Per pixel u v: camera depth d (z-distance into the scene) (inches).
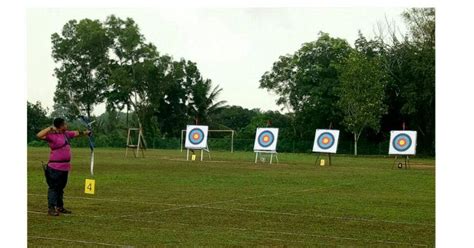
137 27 1987.0
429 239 381.7
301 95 1868.8
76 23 1984.5
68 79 2003.0
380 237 386.0
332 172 903.1
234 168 949.8
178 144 1947.6
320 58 1849.2
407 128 1718.8
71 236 380.5
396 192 627.8
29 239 372.2
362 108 1578.5
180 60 2075.5
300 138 1907.0
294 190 633.6
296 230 404.2
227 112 2223.2
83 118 751.7
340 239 378.3
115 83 1925.4
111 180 710.5
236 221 434.9
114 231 395.9
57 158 450.9
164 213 466.0
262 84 1967.3
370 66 1588.3
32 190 594.9
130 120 2037.4
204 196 569.6
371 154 1736.0
